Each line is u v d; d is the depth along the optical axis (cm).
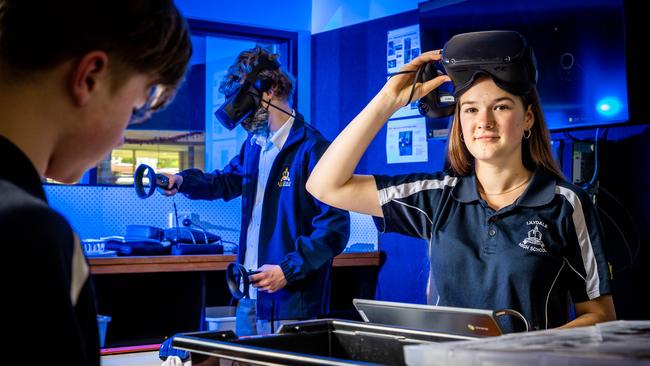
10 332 54
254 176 288
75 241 63
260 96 272
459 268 164
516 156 166
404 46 391
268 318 264
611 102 281
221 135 435
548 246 158
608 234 303
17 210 57
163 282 355
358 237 426
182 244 341
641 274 291
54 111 67
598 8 282
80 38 65
